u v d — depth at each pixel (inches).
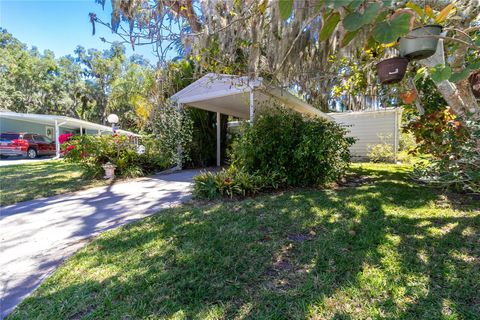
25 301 66.6
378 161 379.6
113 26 103.2
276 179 187.6
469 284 67.8
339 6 34.5
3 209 151.1
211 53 140.6
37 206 156.6
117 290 68.9
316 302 62.5
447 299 62.4
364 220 113.9
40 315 60.7
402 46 49.8
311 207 134.1
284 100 255.0
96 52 988.6
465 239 93.0
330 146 194.2
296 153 185.0
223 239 98.0
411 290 65.9
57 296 67.7
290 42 116.0
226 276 74.4
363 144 418.6
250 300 63.9
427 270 74.4
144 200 167.6
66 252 95.9
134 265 81.4
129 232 110.0
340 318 57.2
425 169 147.9
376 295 64.5
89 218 133.6
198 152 347.3
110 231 113.1
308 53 137.7
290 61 130.4
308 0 48.2
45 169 314.5
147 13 102.0
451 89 122.6
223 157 386.0
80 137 250.5
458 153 125.6
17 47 940.0
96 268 81.0
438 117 167.5
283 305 61.8
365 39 57.5
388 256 82.5
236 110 385.1
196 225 113.3
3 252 96.3
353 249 88.0
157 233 106.7
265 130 196.2
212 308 61.4
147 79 281.3
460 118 117.6
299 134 197.6
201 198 162.4
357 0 33.8
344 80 225.5
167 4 103.6
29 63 900.0
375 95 235.8
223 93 262.5
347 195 157.8
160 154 293.1
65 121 553.0
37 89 944.3
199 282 71.6
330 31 44.3
